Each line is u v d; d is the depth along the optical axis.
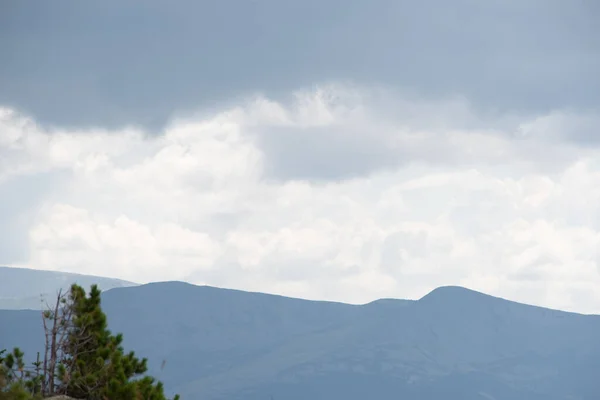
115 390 116.56
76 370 120.19
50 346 120.44
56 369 119.56
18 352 118.25
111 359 122.00
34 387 115.88
